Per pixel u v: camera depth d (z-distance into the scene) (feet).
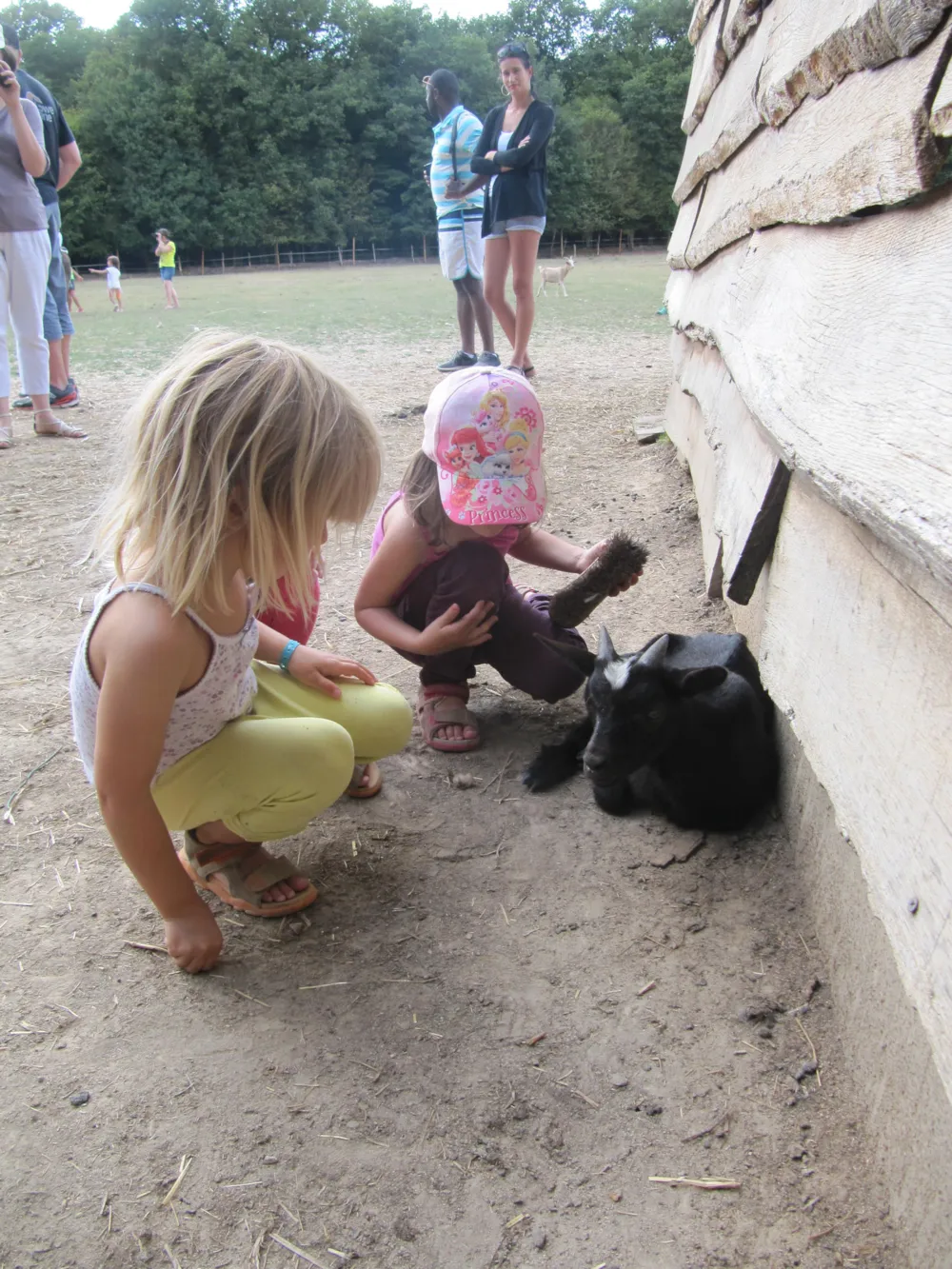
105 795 6.98
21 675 12.40
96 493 19.56
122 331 52.21
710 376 15.06
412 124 182.50
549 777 10.11
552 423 24.13
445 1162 6.15
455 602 10.08
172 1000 7.43
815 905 7.97
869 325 6.78
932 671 5.16
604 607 13.78
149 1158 6.19
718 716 8.89
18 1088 6.67
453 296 72.49
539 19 220.43
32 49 209.56
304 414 6.41
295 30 183.11
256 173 171.01
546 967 7.68
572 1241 5.67
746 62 15.40
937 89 6.01
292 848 9.16
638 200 188.03
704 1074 6.70
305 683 8.88
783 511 9.18
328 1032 7.12
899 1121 5.72
